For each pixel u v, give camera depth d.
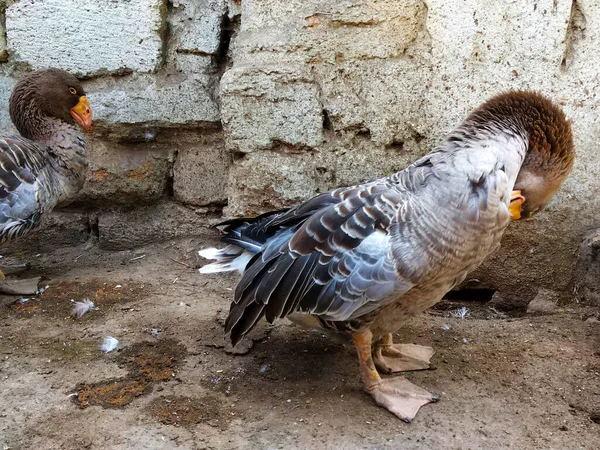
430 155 1.06
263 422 1.04
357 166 1.48
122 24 1.62
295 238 1.07
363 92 1.45
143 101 1.64
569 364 1.19
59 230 1.75
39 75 1.53
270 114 1.49
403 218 1.01
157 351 1.24
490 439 1.00
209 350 1.25
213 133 1.67
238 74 1.48
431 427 1.03
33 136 1.55
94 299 1.45
